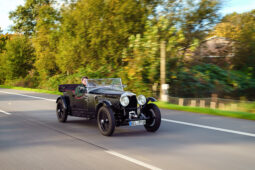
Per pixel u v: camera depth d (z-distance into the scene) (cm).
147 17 1809
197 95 1722
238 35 2155
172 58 1590
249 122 852
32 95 2139
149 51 1545
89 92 825
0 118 1041
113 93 751
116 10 1833
